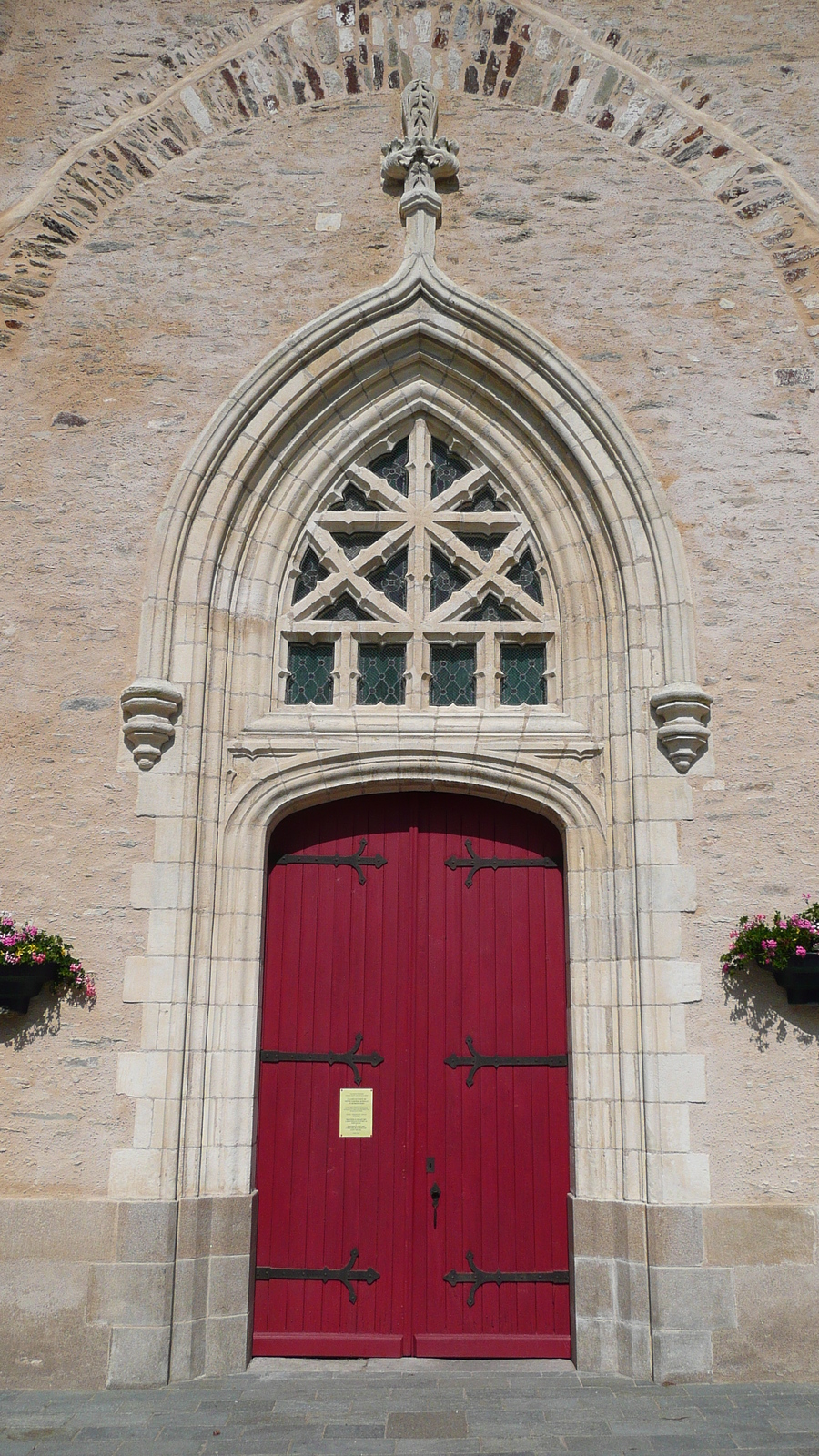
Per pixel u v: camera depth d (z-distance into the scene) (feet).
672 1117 15.66
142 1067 15.85
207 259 19.56
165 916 16.38
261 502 18.58
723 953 16.24
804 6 21.04
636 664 17.34
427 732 17.61
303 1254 16.53
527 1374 15.40
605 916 16.84
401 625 18.43
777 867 16.55
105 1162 15.57
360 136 20.45
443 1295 16.43
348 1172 16.84
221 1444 12.48
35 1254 15.26
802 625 17.52
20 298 19.16
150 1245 15.20
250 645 18.01
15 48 20.86
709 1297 15.08
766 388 18.71
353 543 19.40
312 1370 15.62
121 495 18.21
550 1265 16.51
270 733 17.60
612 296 19.30
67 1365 14.85
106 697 17.34
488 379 19.10
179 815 16.74
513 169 20.17
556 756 17.47
